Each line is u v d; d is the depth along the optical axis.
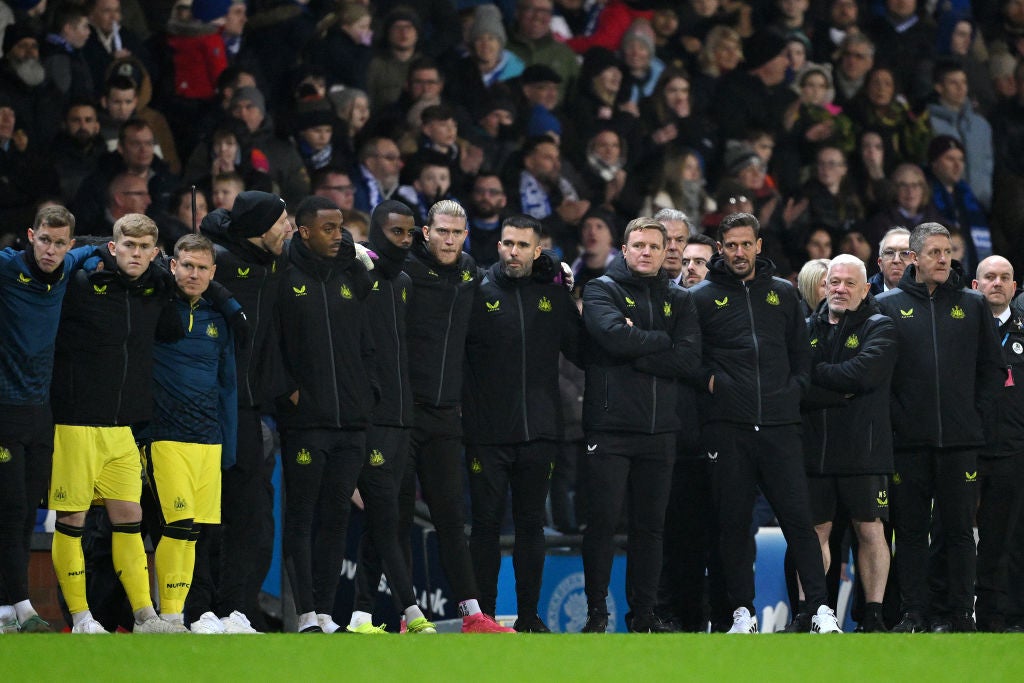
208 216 22.03
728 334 24.19
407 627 22.23
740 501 24.00
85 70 36.03
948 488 24.81
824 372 24.66
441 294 23.23
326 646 16.09
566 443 29.95
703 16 46.91
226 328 21.20
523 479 23.69
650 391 23.44
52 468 20.28
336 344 21.86
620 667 14.33
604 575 23.34
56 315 20.11
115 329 20.36
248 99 36.94
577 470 29.84
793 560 24.84
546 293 24.05
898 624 24.86
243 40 39.59
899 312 25.06
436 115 39.06
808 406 24.92
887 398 24.83
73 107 34.91
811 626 23.62
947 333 24.86
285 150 37.19
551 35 44.12
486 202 37.94
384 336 22.56
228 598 21.62
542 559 23.70
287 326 21.83
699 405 24.67
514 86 42.62
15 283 19.81
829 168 44.53
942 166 45.47
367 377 22.28
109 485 20.62
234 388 21.25
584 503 29.53
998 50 50.09
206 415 21.05
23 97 34.59
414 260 23.27
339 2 40.53
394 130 39.19
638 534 23.56
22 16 35.47
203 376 21.03
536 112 42.12
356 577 23.45
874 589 24.72
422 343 23.16
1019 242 46.16
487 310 23.64
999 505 25.92
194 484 20.91
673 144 43.84
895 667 14.62
